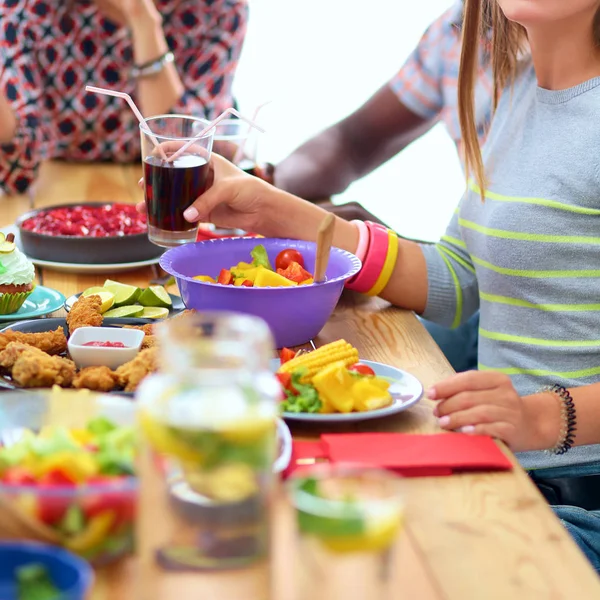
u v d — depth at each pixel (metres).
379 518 0.66
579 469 1.46
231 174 1.61
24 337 1.20
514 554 0.84
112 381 1.09
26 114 2.52
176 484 0.67
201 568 0.67
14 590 0.64
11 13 2.58
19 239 1.77
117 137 2.62
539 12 1.47
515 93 1.69
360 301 1.67
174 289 1.62
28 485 0.71
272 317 1.34
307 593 0.67
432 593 0.76
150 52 2.52
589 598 0.77
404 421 1.13
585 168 1.50
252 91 4.74
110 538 0.72
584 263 1.51
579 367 1.52
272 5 5.40
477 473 1.00
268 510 0.68
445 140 5.02
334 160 2.30
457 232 1.77
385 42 5.29
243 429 0.66
